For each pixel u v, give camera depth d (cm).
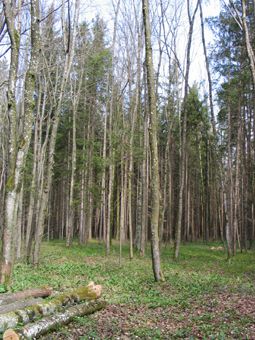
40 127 2280
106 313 914
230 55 2505
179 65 2436
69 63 1906
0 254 1063
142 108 2764
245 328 736
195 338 697
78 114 3394
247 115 2961
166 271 1666
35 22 1082
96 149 3491
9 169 1007
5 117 2417
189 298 1066
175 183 4506
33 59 1070
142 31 2394
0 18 1330
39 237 1816
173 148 4028
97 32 3073
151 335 720
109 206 2377
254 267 1844
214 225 4481
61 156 3847
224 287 1224
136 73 2478
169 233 3628
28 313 739
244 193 3128
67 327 783
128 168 2762
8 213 984
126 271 1638
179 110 2738
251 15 2314
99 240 3662
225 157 3650
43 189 1909
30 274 1479
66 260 2050
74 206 3562
